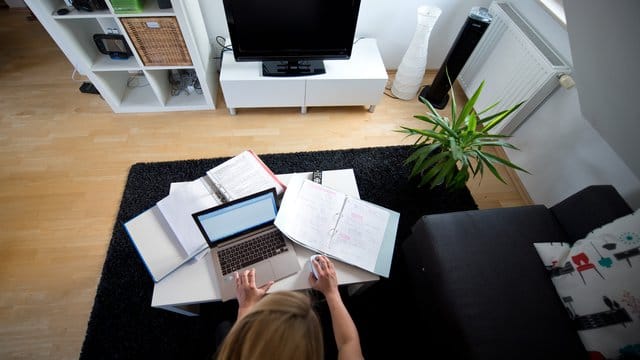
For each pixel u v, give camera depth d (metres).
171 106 2.10
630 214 1.08
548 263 1.19
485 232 1.28
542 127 1.73
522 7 1.83
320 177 1.29
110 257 1.50
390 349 1.33
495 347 1.02
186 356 1.29
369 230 1.13
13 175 1.77
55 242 1.56
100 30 1.87
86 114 2.07
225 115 2.15
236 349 0.56
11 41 2.40
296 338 0.55
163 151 1.93
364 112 2.25
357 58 2.02
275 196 1.04
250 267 1.03
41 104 2.08
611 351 0.96
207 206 1.10
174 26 1.61
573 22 0.93
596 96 1.05
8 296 1.40
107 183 1.78
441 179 1.53
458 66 1.98
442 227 1.28
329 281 0.98
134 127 2.03
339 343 0.87
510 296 1.13
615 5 0.73
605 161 1.41
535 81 1.62
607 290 1.01
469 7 2.11
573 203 1.30
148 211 1.08
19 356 1.26
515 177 1.93
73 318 1.36
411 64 2.09
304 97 2.03
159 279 0.99
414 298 1.38
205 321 1.37
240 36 1.71
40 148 1.88
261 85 1.90
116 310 1.37
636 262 0.98
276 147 2.01
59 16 1.47
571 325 1.08
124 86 2.13
